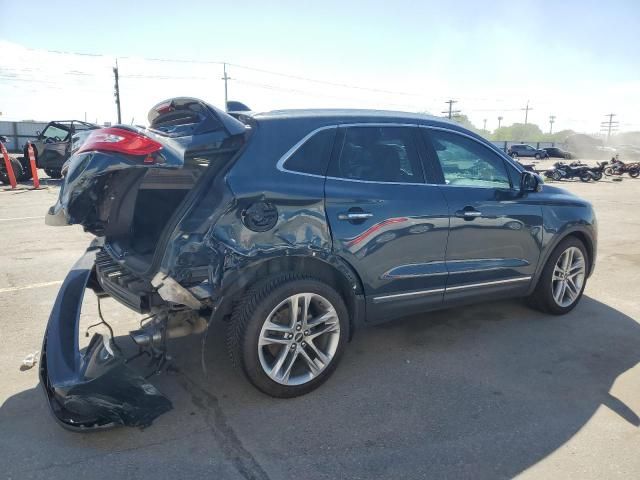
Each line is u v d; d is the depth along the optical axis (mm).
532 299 4879
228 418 3080
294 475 2586
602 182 23703
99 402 2746
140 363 3715
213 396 3326
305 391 3350
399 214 3590
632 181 24406
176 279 2904
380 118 3750
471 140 4195
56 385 2758
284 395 3283
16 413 3082
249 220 3043
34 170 15344
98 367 2867
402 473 2609
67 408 2754
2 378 3488
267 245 3102
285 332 3227
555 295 4801
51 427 2949
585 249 4984
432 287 3869
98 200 3363
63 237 8133
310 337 3326
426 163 3869
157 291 3084
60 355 2951
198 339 4188
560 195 4727
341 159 3484
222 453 2750
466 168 4117
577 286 4957
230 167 3088
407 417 3119
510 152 54094
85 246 7504
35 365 3684
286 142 3303
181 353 3938
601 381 3615
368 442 2863
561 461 2725
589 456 2770
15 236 8180
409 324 4621
